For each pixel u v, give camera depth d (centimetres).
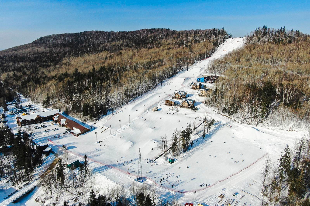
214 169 8881
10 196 8775
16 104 19700
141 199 6869
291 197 6806
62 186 8781
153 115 14188
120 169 9356
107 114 15662
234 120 12838
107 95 17000
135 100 17012
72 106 16738
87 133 13625
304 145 9062
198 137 11350
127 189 7944
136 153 10731
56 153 11069
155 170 9150
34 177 9700
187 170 8962
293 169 7338
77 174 9275
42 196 8644
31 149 11094
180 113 14262
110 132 13262
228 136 11312
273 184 7312
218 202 7075
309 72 16812
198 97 16550
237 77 17175
